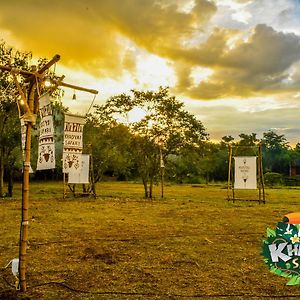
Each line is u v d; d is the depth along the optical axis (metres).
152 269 7.21
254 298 5.67
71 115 6.49
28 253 8.38
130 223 12.94
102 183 48.03
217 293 5.88
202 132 26.92
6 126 23.44
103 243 9.50
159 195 28.22
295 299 5.64
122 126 26.38
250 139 48.22
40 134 6.02
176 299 5.59
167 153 26.20
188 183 52.62
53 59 5.45
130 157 26.52
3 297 5.59
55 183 44.00
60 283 6.27
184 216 14.95
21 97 5.79
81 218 14.10
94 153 26.16
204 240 9.99
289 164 73.50
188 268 7.30
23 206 5.93
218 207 18.64
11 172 24.94
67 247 9.02
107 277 6.67
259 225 12.66
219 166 57.50
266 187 44.44
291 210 17.42
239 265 7.53
